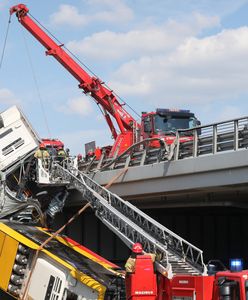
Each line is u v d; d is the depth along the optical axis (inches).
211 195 833.5
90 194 726.5
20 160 837.8
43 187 831.7
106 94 1189.1
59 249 670.5
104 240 1106.1
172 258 528.7
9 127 843.4
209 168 709.3
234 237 1123.3
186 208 1009.5
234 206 885.8
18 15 1179.9
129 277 496.1
